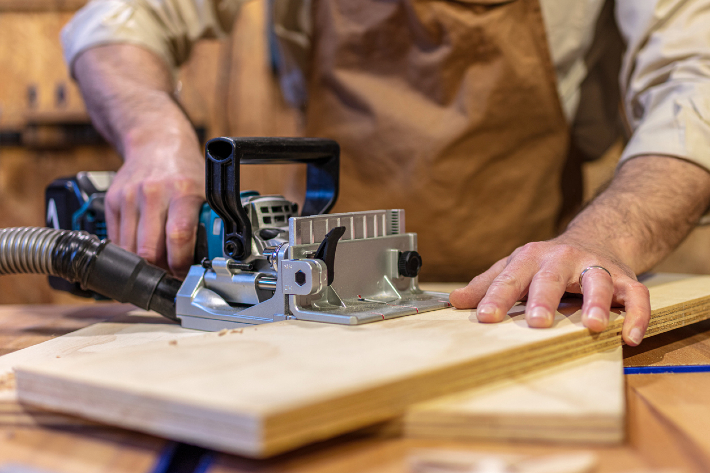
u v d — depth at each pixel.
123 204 1.01
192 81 2.40
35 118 2.31
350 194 1.37
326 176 0.94
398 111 1.30
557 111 1.30
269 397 0.42
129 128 1.16
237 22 2.37
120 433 0.50
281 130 2.41
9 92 2.41
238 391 0.44
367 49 1.31
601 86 1.43
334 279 0.78
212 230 0.91
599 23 1.33
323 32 1.35
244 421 0.40
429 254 1.38
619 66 1.42
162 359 0.53
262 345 0.59
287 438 0.40
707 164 1.00
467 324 0.67
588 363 0.61
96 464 0.45
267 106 2.40
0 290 2.46
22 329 0.99
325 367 0.50
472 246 1.36
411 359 0.52
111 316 1.09
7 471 0.44
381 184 1.34
